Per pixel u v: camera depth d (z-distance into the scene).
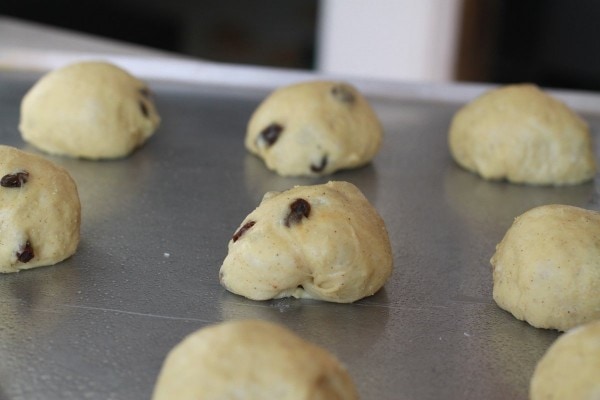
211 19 0.94
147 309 0.42
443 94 0.61
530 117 0.53
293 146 0.52
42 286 0.43
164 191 0.50
